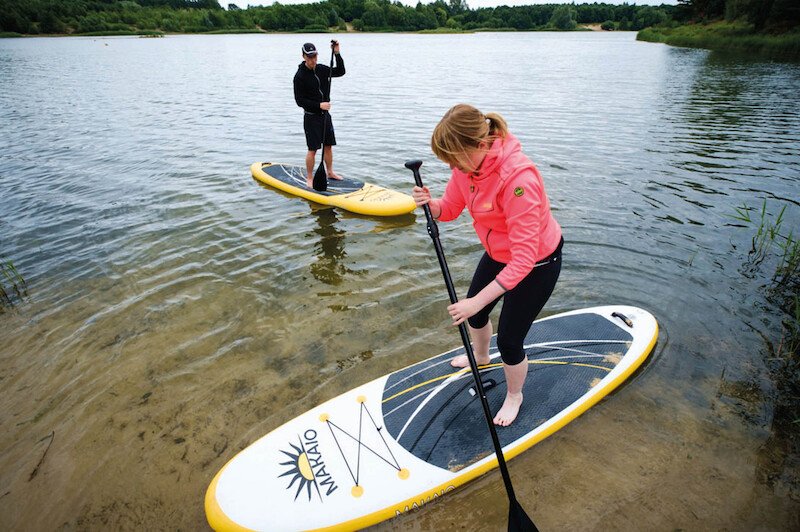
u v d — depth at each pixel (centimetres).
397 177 698
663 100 1252
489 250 237
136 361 340
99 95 1527
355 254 482
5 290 431
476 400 289
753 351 338
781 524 225
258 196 635
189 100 1389
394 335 363
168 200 625
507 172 196
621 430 277
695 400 298
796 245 417
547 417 278
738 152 769
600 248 475
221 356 344
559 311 387
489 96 1355
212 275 447
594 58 2645
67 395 311
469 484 250
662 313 380
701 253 461
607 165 713
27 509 241
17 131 1038
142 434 281
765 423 281
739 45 2848
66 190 668
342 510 232
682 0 4303
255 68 2319
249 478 243
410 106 1220
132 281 439
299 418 277
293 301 406
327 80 611
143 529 231
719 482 246
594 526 227
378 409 283
